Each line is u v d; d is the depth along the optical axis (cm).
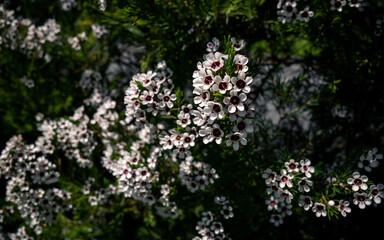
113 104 354
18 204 346
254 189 344
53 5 476
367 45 309
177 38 344
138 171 285
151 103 235
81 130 350
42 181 377
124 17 329
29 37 401
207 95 197
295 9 283
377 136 356
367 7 354
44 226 389
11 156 340
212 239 288
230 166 328
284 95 343
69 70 464
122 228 406
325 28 312
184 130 237
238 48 233
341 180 246
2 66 427
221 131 214
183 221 384
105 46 456
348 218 362
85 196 374
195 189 303
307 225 371
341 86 337
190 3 316
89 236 395
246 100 208
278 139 380
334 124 356
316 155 367
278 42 370
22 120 425
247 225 355
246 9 322
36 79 428
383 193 229
